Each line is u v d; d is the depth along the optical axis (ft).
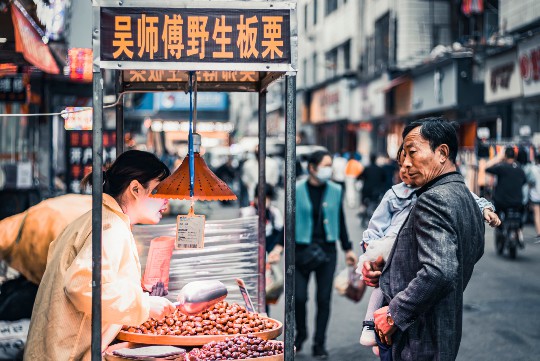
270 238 23.58
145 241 15.80
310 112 159.63
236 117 257.75
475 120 78.07
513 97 64.44
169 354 12.78
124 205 13.07
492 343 25.58
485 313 30.27
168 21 10.93
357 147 134.62
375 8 113.70
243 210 23.90
